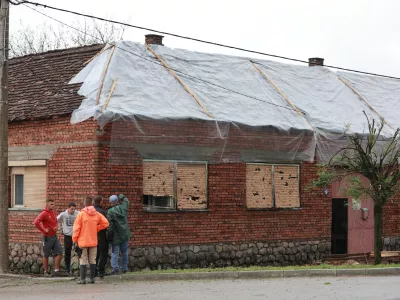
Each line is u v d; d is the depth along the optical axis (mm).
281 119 24297
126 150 20797
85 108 20688
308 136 24422
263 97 25000
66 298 14961
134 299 14469
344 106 27141
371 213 27141
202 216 22328
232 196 23016
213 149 22500
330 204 25469
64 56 24984
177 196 21906
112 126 20531
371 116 27250
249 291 15422
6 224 20109
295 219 24516
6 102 20031
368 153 22344
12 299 15211
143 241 21062
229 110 23375
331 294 14672
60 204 21328
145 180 21281
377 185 21969
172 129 21641
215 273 18656
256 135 23344
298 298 14141
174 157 21750
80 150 20781
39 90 23531
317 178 24922
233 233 22969
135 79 22453
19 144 22656
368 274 19203
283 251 24125
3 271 20031
